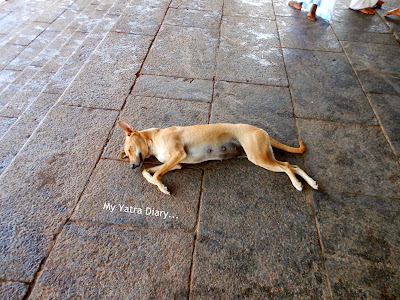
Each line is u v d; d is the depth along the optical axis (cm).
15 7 925
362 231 258
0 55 683
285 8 638
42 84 506
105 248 243
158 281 226
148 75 434
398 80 440
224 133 291
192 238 252
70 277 226
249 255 242
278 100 398
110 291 219
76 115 364
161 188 280
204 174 303
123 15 577
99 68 441
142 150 295
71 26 769
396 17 611
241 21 580
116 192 284
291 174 286
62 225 257
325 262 238
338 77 443
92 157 316
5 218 259
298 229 259
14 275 226
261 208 274
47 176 295
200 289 222
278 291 222
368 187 293
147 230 256
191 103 389
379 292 222
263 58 480
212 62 466
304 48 508
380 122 368
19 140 343
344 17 608
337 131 354
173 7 616
